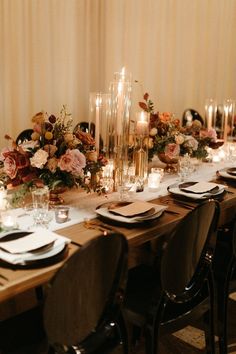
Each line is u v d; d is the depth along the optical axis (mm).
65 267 1201
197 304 1831
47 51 4668
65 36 4781
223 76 6773
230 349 2258
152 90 5777
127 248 1432
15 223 1761
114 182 2396
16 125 4594
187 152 2854
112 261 1397
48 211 1904
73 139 2066
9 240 1524
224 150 3504
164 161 2887
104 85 5273
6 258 1405
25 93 4586
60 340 1321
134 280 1934
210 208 1658
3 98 4449
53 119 2088
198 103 6484
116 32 5211
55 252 1467
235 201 2305
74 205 2107
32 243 1492
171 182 2598
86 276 1302
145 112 2584
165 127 2822
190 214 1534
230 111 4457
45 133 2018
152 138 2760
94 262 1302
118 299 1504
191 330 2422
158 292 1729
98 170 2170
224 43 6625
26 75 4559
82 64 5059
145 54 5582
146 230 1771
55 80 4812
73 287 1278
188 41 6082
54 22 4672
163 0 5621
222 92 6824
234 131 4664
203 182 2418
